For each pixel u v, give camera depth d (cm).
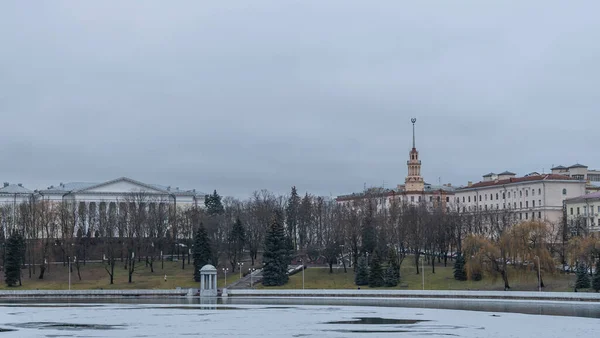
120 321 17488
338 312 19400
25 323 17212
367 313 19125
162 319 17862
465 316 18175
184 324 16812
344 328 15962
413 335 14838
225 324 16775
